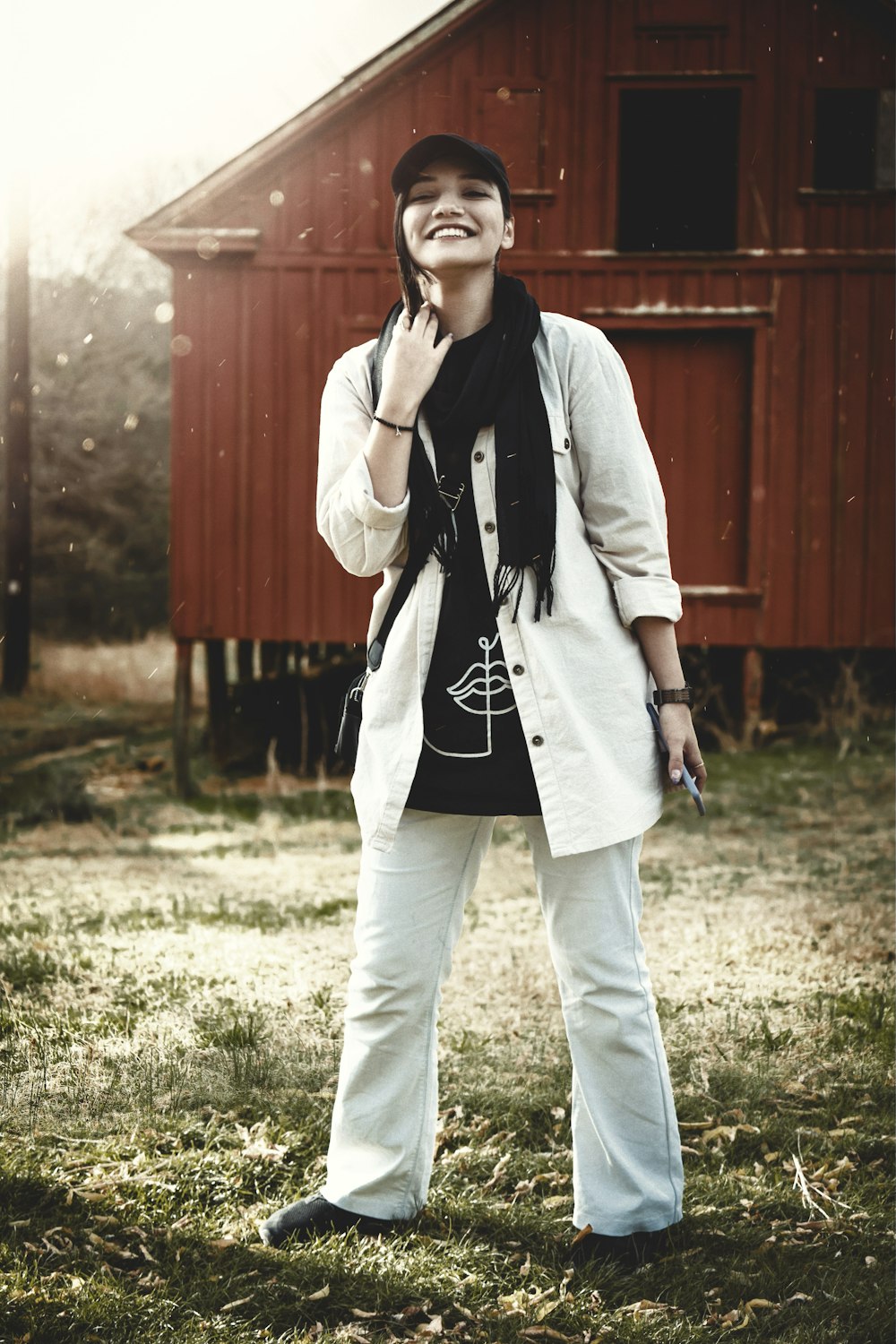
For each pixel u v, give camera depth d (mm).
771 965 3938
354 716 2322
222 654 9453
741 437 9219
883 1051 3184
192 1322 2047
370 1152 2295
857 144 9508
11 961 3934
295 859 5945
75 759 9219
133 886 5285
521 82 8961
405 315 2057
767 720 9625
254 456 9070
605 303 9078
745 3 8938
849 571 9133
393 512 2037
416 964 2199
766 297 9055
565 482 2150
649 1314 2074
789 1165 2596
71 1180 2484
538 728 2088
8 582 13445
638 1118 2225
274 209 9016
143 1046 3180
